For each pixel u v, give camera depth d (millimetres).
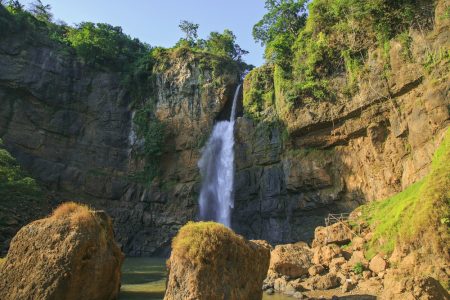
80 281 10602
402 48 29297
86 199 46031
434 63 26453
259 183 41375
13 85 44281
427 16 28094
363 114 32375
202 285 9789
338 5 33969
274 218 39750
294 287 16469
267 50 45594
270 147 40875
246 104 45219
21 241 10930
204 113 49312
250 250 11062
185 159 49188
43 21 55250
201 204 46781
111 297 12273
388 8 30531
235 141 44844
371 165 31797
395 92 29688
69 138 47188
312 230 35594
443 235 15859
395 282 11906
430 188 18078
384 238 19719
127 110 51844
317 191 35875
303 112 36656
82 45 50094
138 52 56969
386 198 28062
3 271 10562
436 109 25125
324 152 36031
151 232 47625
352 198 33188
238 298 10156
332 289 16766
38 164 43969
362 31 33031
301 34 38688
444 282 14594
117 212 47000
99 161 48219
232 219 43531
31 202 32875
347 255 20938
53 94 46719
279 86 40406
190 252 10156
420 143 26438
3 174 30906
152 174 49375
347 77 34062
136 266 30047
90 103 49438
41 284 10102
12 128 43594
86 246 10898
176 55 53250
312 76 36375
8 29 45375
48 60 47438
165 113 51062
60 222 11125
